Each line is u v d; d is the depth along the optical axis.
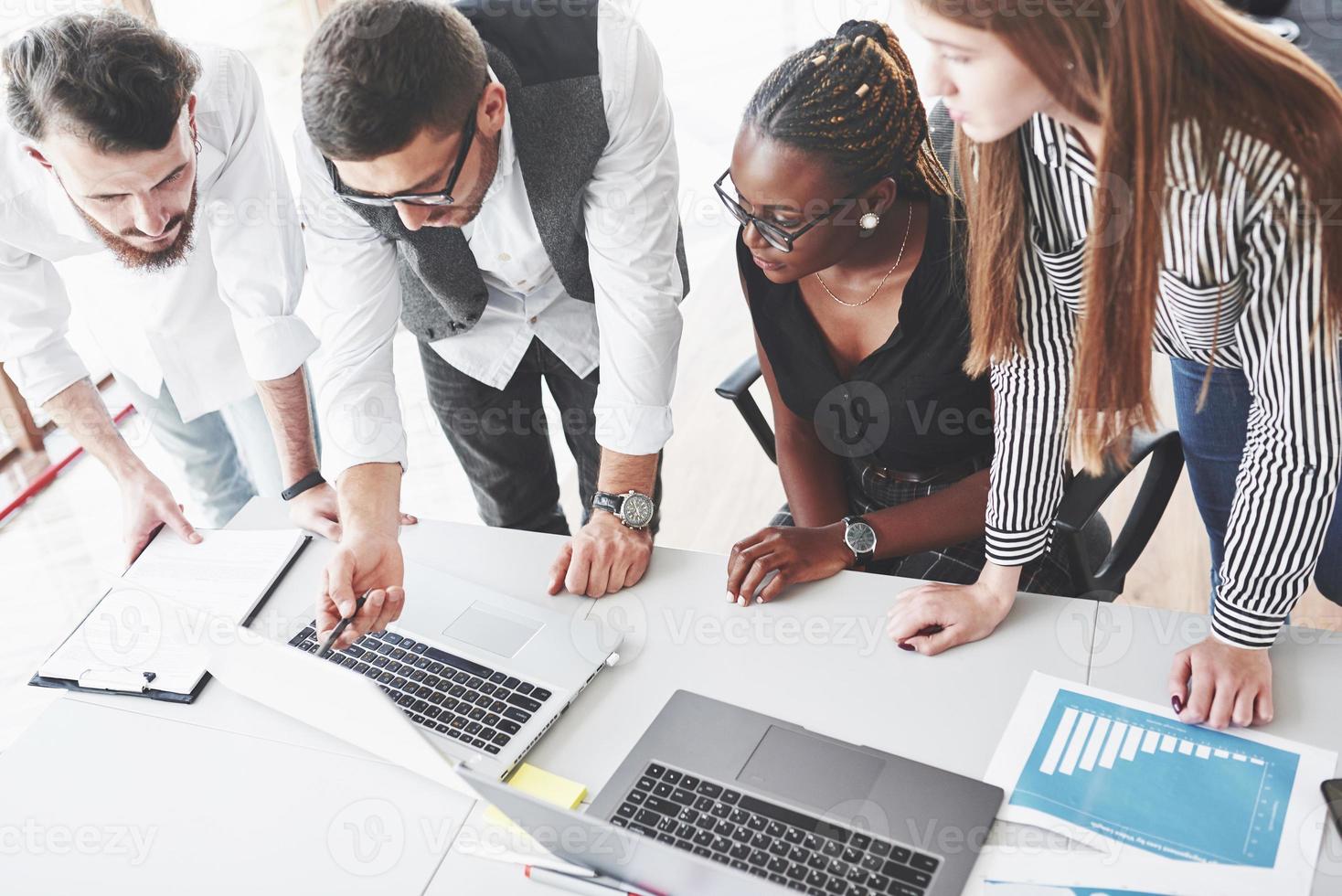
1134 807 1.09
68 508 2.94
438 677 1.33
